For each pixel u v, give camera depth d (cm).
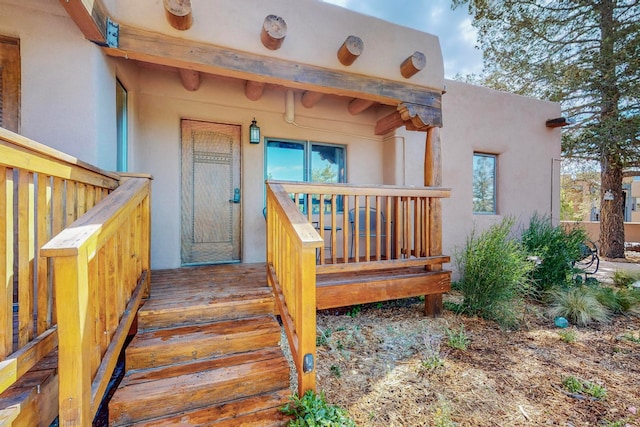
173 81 377
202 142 403
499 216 570
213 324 237
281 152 448
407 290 338
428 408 206
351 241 493
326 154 480
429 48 368
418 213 347
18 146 121
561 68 718
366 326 338
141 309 228
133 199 198
